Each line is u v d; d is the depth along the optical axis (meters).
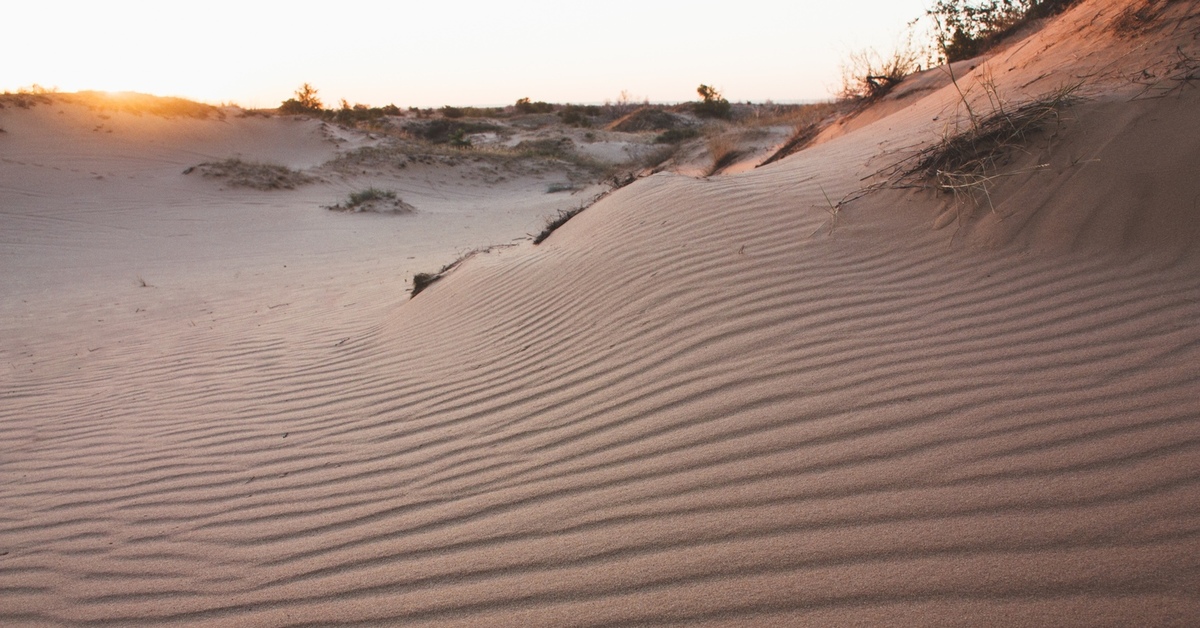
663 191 6.07
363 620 2.32
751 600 2.01
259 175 20.61
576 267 5.43
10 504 3.70
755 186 5.70
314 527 3.01
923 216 4.48
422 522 2.85
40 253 12.89
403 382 4.62
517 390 3.97
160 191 18.44
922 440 2.55
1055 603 1.79
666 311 4.19
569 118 45.69
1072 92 4.88
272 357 5.91
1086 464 2.25
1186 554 1.85
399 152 25.69
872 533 2.16
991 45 12.39
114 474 3.90
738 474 2.61
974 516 2.13
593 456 3.02
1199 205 3.65
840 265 4.19
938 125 5.71
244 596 2.61
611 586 2.20
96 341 7.46
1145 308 3.18
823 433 2.73
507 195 23.86
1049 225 3.96
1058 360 2.91
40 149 19.22
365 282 9.60
